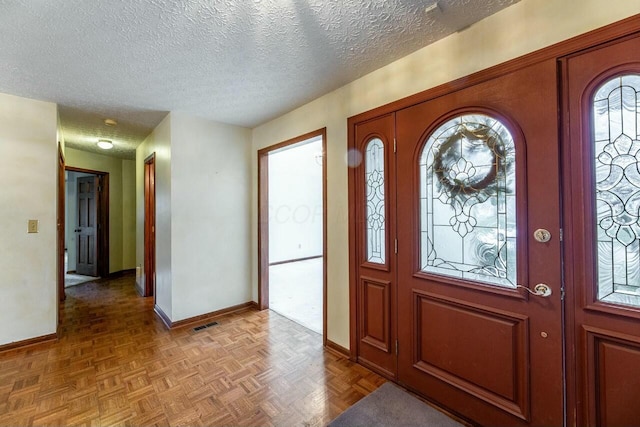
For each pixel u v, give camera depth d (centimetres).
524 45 141
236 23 154
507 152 149
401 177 195
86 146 437
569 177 130
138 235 436
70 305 364
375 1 139
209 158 319
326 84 233
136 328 292
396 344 200
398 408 175
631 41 115
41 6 138
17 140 249
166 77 216
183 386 195
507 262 150
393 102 198
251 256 356
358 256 225
